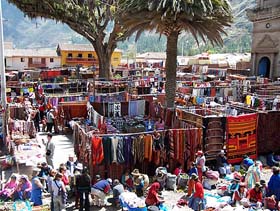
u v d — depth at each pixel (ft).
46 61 224.12
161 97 71.15
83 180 32.53
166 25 55.36
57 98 70.90
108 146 38.58
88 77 133.49
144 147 40.27
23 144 47.60
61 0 105.91
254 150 47.32
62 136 59.98
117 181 35.96
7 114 52.95
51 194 31.27
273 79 125.08
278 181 33.65
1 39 50.01
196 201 32.53
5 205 29.66
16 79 124.77
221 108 57.21
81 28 115.55
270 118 48.24
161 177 38.45
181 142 42.19
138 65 199.21
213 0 54.03
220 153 44.29
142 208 31.55
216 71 147.95
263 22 135.13
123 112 66.95
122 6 57.06
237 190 34.40
